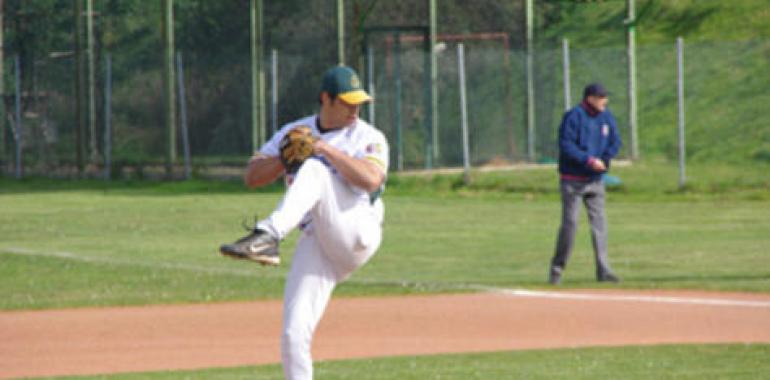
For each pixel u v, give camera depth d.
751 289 35.72
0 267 42.62
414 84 80.62
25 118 93.69
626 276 39.09
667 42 102.69
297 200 17.28
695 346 26.62
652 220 57.31
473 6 82.44
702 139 86.56
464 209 63.78
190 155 86.00
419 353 26.69
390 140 79.81
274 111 80.56
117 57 89.88
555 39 101.88
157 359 26.55
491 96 80.75
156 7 88.94
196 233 53.72
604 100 36.81
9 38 95.56
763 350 25.95
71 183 86.44
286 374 18.39
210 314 33.06
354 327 30.50
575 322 30.61
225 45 86.12
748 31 101.44
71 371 25.19
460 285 37.28
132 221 59.09
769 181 70.00
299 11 82.69
